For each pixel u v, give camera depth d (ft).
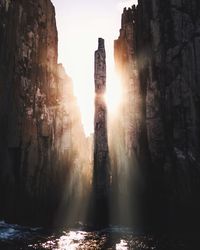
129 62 243.19
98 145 242.17
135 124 224.12
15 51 206.69
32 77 224.53
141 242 126.41
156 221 189.16
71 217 237.66
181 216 173.17
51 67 261.24
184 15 203.72
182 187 174.60
